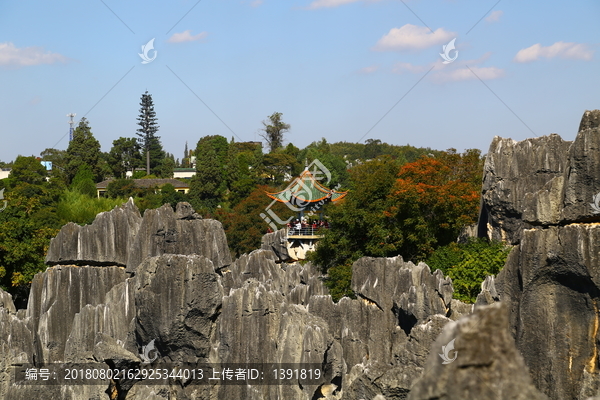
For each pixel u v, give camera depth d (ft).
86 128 483.92
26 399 103.09
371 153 630.74
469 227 209.15
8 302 145.69
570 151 86.74
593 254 82.17
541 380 87.97
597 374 82.99
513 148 175.42
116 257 155.94
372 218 185.26
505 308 32.50
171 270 114.93
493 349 31.94
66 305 153.99
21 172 426.92
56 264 157.28
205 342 116.47
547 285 88.02
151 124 550.77
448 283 119.96
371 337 128.98
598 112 87.15
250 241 284.41
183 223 150.10
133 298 134.92
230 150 489.67
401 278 125.59
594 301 83.66
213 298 116.37
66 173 469.57
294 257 248.32
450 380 32.14
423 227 183.62
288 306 116.67
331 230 194.29
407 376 89.51
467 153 272.51
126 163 557.74
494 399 31.14
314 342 109.91
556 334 86.94
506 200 172.45
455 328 32.99
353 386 94.94
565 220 86.38
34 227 221.87
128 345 122.52
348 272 170.91
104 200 371.56
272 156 434.30
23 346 124.36
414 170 217.15
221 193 415.85
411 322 121.60
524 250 89.71
